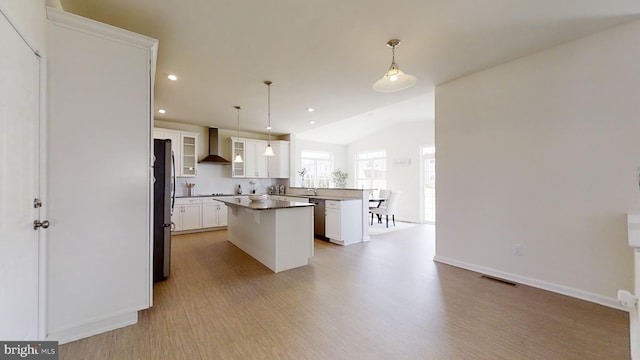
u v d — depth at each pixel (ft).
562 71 8.39
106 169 6.31
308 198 17.97
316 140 31.22
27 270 4.93
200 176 20.54
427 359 5.35
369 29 7.57
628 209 7.30
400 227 21.83
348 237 15.76
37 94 5.23
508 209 9.66
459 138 11.12
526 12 6.81
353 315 7.16
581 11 6.77
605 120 7.65
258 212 12.00
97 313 6.21
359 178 31.65
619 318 6.91
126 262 6.59
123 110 6.52
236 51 8.85
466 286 9.14
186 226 18.42
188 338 6.09
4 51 3.93
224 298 8.23
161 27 7.45
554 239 8.60
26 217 4.85
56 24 5.71
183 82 11.50
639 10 6.72
